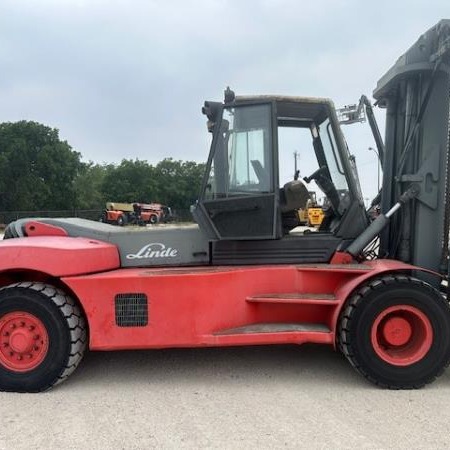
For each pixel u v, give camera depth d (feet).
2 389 12.05
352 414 10.49
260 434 9.60
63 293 12.45
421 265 13.94
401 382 11.91
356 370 12.45
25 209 171.73
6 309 12.05
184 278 12.34
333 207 14.57
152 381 12.68
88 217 158.30
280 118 15.03
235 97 13.19
